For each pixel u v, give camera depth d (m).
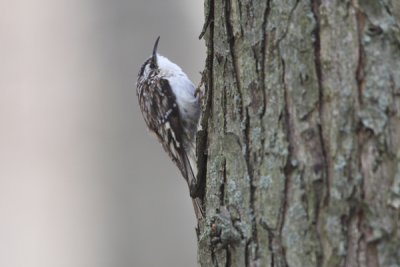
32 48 16.98
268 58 5.28
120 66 14.30
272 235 5.09
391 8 4.88
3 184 16.73
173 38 14.31
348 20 4.93
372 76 4.85
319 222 4.88
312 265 4.88
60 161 15.87
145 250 13.49
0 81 16.75
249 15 5.44
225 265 5.38
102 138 14.26
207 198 5.75
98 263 14.29
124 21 14.41
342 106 4.89
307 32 5.07
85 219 14.82
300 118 5.05
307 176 4.96
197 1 14.67
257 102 5.33
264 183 5.19
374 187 4.74
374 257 4.68
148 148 13.88
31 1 17.44
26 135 16.59
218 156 5.68
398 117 4.78
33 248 16.86
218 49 5.74
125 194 13.80
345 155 4.84
